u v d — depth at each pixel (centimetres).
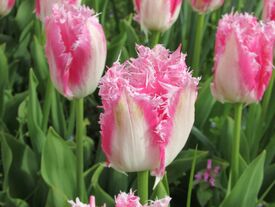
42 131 71
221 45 53
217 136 77
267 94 73
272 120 80
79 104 55
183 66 41
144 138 41
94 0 87
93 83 52
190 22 89
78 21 49
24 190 71
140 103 40
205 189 68
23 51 94
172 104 40
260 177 59
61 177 63
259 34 52
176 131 41
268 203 70
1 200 66
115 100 40
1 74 79
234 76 53
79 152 58
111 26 113
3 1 70
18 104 82
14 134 83
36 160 71
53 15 50
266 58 53
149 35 91
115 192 69
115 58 83
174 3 65
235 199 60
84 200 61
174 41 92
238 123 59
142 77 41
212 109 81
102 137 42
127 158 42
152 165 42
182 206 75
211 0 73
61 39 49
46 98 71
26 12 96
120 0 122
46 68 84
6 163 67
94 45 50
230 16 55
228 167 73
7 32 105
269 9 63
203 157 70
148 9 65
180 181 75
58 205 59
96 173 64
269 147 73
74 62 50
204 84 77
